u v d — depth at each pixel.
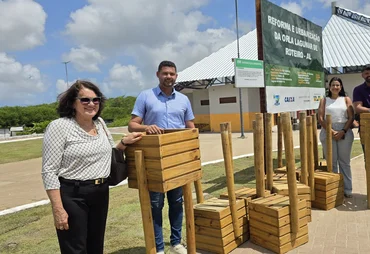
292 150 3.68
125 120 39.91
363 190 5.96
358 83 23.92
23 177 9.91
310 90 8.37
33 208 6.09
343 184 5.23
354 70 23.78
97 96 2.70
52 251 4.09
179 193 3.64
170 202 3.67
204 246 3.80
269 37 6.55
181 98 3.71
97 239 2.83
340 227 4.31
